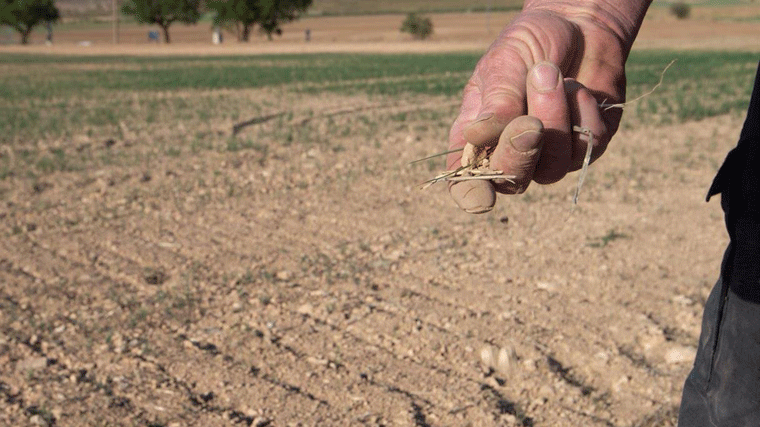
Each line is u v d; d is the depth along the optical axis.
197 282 5.77
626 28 1.46
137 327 4.95
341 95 21.20
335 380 4.25
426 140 12.65
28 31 89.19
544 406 3.98
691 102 16.84
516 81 1.27
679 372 4.29
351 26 110.81
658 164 10.11
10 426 3.80
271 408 3.97
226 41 87.88
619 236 6.89
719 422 1.73
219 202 8.41
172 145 12.20
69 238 7.04
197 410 3.96
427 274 5.93
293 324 4.99
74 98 21.20
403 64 38.53
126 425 3.81
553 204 8.05
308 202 8.36
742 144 1.61
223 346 4.69
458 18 119.38
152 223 7.56
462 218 7.59
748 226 1.58
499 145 1.23
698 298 5.38
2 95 22.30
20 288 5.68
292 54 55.38
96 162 10.66
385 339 4.76
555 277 5.79
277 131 13.70
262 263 6.24
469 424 3.80
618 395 4.08
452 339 4.71
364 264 6.18
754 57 38.41
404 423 3.81
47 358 4.52
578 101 1.28
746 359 1.64
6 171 9.92
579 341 4.67
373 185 9.16
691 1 163.12
